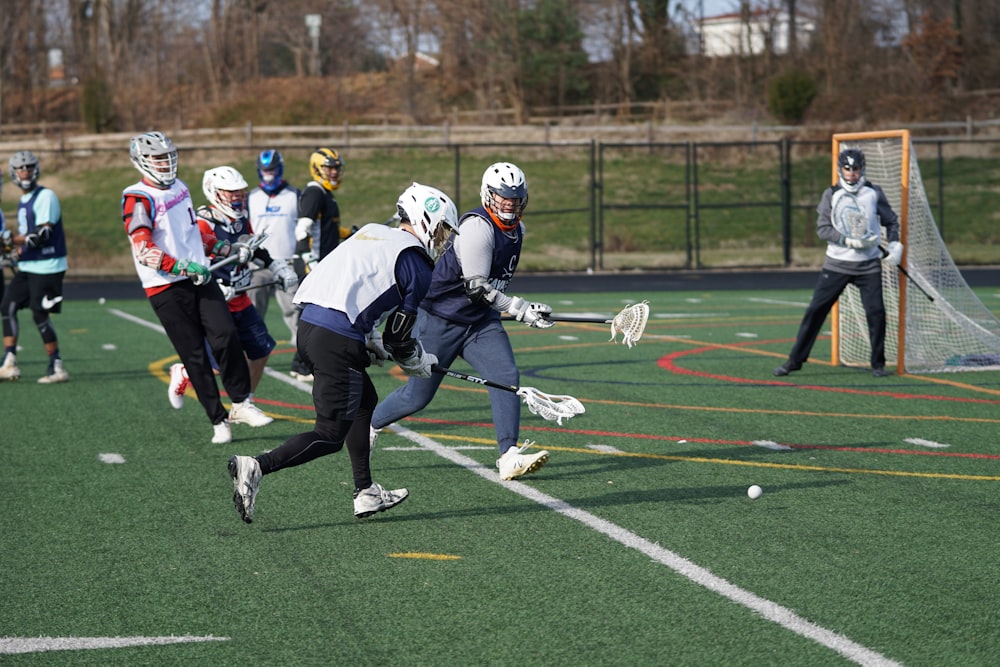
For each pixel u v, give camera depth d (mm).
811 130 145625
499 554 18609
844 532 19859
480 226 22672
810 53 197375
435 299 23375
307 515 21188
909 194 40281
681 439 28281
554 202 130875
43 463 25734
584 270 98250
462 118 185375
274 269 30406
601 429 29641
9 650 14578
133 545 19297
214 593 16797
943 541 19281
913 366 40219
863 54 187750
